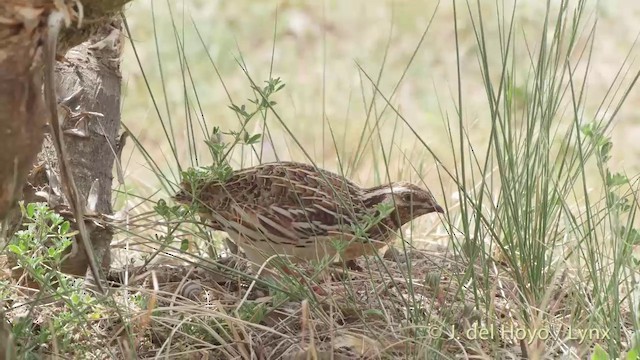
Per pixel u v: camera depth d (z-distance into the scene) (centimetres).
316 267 777
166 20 1884
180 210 844
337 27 1966
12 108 585
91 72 858
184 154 1320
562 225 964
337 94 1702
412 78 1781
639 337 706
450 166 1379
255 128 1309
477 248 811
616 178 820
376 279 852
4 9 561
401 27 1961
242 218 835
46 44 570
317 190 844
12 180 605
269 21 1967
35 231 742
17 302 755
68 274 808
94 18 645
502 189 798
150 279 834
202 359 707
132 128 1553
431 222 1078
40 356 680
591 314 746
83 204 796
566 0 805
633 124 1605
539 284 800
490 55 1800
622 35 1864
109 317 727
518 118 1289
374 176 1130
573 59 1755
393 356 725
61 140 585
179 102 1659
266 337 748
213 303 789
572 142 1396
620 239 779
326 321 752
